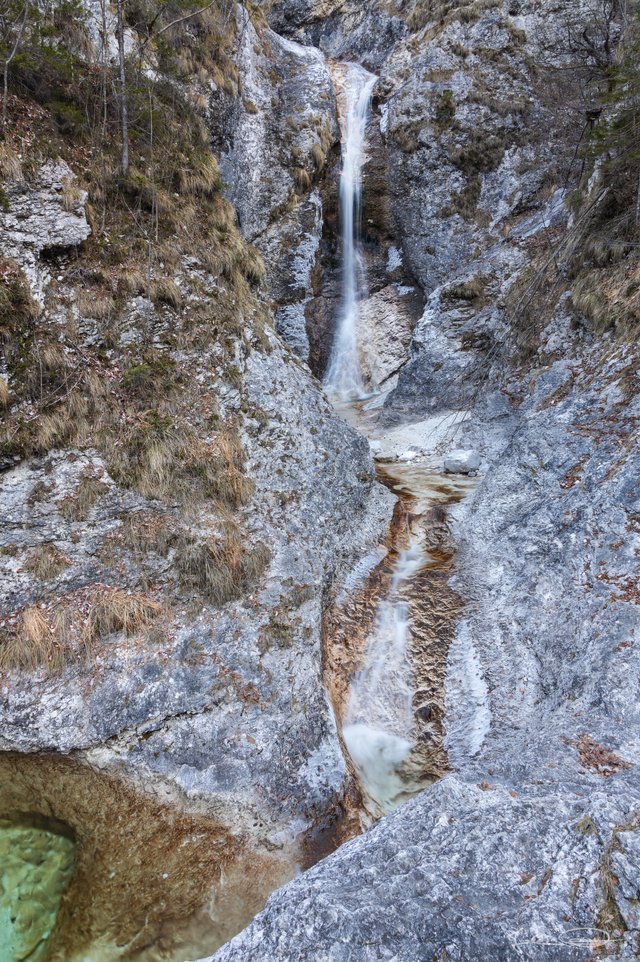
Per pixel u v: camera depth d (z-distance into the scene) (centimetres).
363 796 552
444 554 872
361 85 2009
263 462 777
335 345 1816
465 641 699
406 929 307
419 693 654
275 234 1706
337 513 845
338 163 1884
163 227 841
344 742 605
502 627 684
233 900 442
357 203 1859
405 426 1431
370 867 357
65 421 644
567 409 919
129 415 690
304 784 526
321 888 349
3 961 380
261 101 1669
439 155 1716
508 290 1412
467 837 362
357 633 727
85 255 727
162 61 1041
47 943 396
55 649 535
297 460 821
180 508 665
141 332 741
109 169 804
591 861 326
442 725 614
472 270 1548
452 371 1410
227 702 556
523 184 1627
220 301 847
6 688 514
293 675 600
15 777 484
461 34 1753
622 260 1052
